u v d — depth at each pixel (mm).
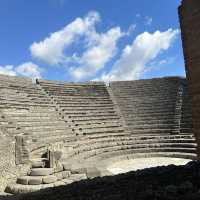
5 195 12250
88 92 32969
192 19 8289
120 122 29438
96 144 23984
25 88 27531
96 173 15555
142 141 25281
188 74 8641
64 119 26156
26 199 9789
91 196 7473
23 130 19969
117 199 6605
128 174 9547
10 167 14180
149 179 7973
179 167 8836
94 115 29172
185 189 6312
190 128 26438
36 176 14562
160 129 27734
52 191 9891
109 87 34812
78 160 19125
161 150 23703
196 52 8219
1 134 14047
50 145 19891
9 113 21562
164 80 34062
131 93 33625
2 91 24422
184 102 29938
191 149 22391
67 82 32781
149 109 30734
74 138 23781
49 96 28828
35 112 24297
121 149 24000
